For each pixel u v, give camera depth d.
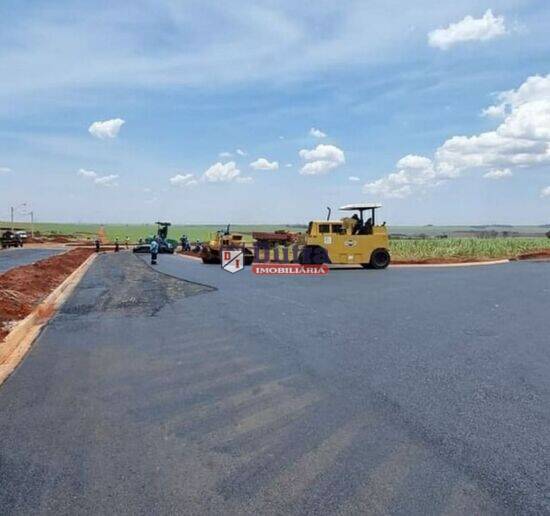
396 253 35.59
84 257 38.09
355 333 8.20
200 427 4.29
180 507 3.05
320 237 23.95
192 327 8.73
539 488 3.25
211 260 28.94
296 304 11.49
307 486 3.29
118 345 7.40
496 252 36.88
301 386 5.39
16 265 26.17
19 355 6.84
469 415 4.53
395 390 5.26
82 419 4.49
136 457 3.73
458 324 9.01
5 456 3.76
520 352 6.93
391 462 3.62
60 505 3.08
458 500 3.11
